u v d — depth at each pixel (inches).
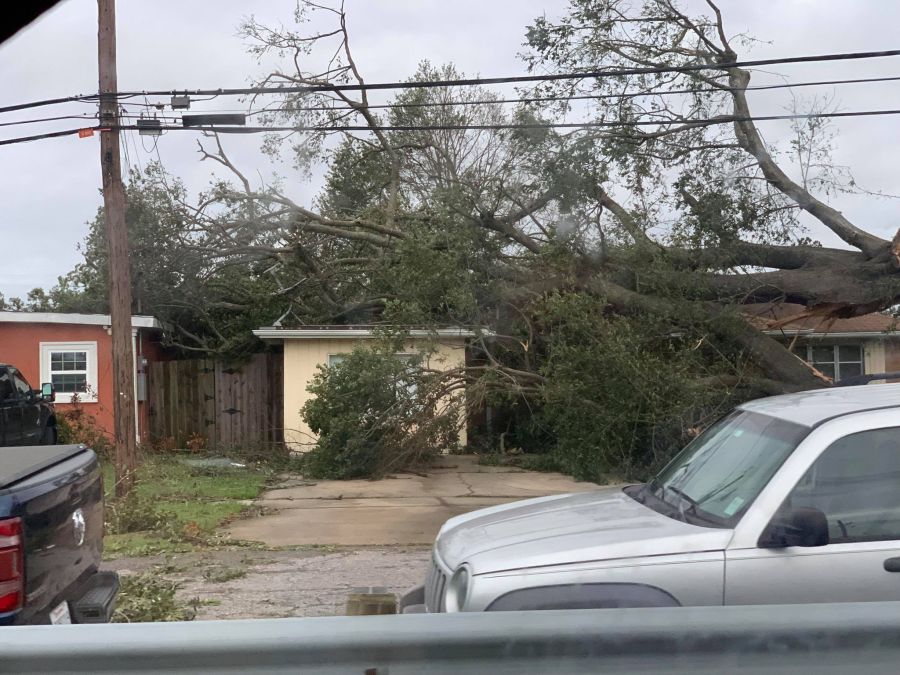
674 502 182.4
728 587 152.3
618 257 598.2
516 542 168.6
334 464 616.7
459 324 630.5
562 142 625.6
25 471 168.4
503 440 713.6
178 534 403.2
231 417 808.9
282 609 279.4
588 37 644.7
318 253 785.6
